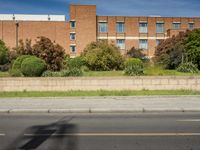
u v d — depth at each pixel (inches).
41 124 423.5
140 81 819.4
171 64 1763.0
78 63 1502.2
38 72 923.4
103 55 1717.5
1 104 615.2
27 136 346.3
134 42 2679.6
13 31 2544.3
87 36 2586.1
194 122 427.8
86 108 551.2
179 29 2581.2
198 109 544.7
